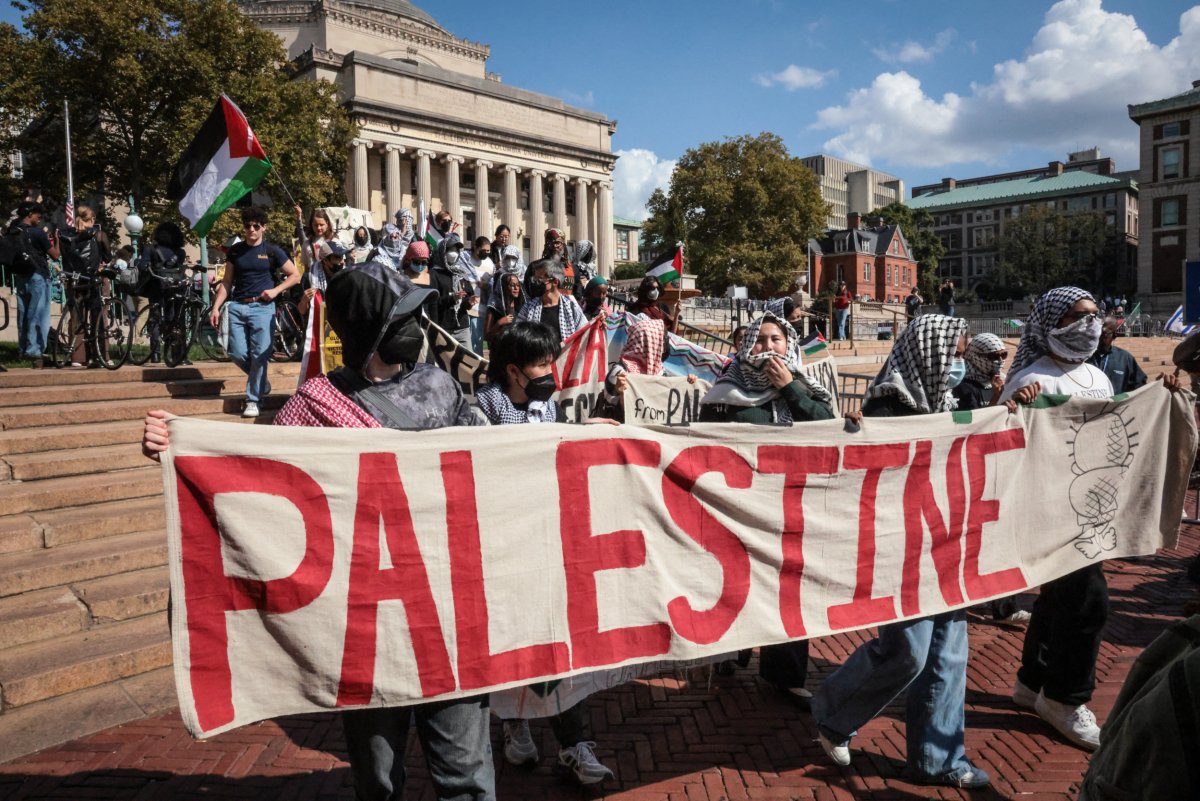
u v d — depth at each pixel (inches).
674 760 132.6
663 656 109.0
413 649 91.0
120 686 151.1
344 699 88.0
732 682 164.7
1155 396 147.7
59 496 200.5
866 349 817.5
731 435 115.7
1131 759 50.0
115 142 1259.8
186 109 1137.4
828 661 178.4
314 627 86.9
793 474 120.0
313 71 2112.5
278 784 122.6
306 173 1280.8
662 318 238.5
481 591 95.7
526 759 129.1
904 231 3270.2
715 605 113.7
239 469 84.3
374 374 94.3
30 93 1117.1
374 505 90.2
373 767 90.6
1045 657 145.8
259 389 277.1
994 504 135.0
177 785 121.9
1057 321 148.9
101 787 121.0
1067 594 139.9
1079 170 4261.8
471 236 2426.2
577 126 2588.6
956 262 4074.8
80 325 316.8
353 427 90.3
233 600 83.8
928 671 125.0
